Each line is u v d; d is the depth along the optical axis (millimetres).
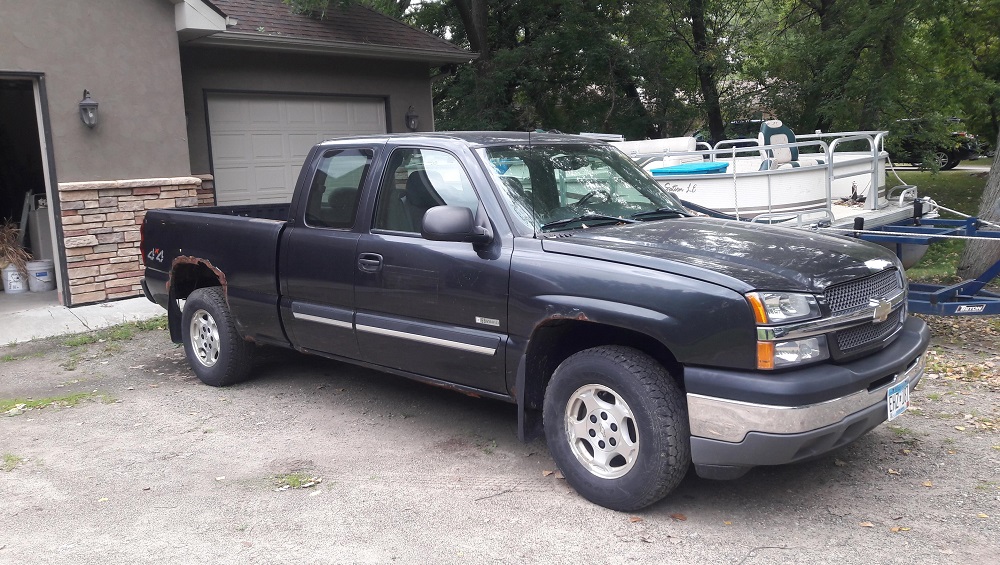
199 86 11188
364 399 6031
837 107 16234
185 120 10297
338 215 5328
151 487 4500
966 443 4816
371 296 5031
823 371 3623
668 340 3727
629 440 3914
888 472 4438
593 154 5305
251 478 4594
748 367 3561
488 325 4438
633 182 5285
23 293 10570
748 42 20438
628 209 4945
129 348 7926
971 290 6707
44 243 10805
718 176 7754
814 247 4168
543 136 5234
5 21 8797
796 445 3529
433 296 4680
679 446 3775
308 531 3908
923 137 17625
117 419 5738
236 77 11555
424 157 4930
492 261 4395
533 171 4789
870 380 3756
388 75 13461
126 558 3676
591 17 17344
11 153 12766
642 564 3516
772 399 3486
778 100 18438
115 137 9695
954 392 5754
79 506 4266
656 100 18641
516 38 19156
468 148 4750
